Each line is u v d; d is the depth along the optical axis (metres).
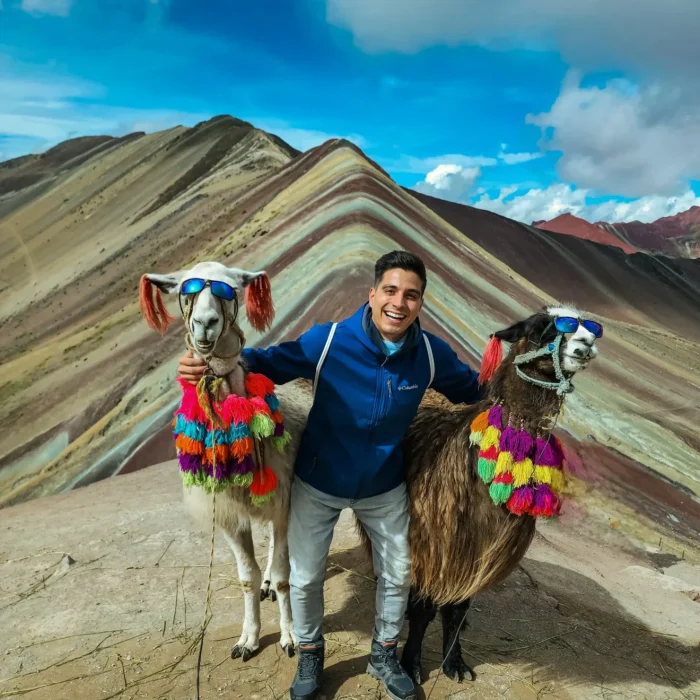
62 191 109.38
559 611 4.01
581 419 15.62
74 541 4.76
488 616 3.75
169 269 48.19
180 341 26.62
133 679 2.90
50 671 2.97
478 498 2.72
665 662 3.60
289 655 3.06
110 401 24.64
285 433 2.73
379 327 2.49
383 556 2.82
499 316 23.08
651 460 14.48
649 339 37.44
